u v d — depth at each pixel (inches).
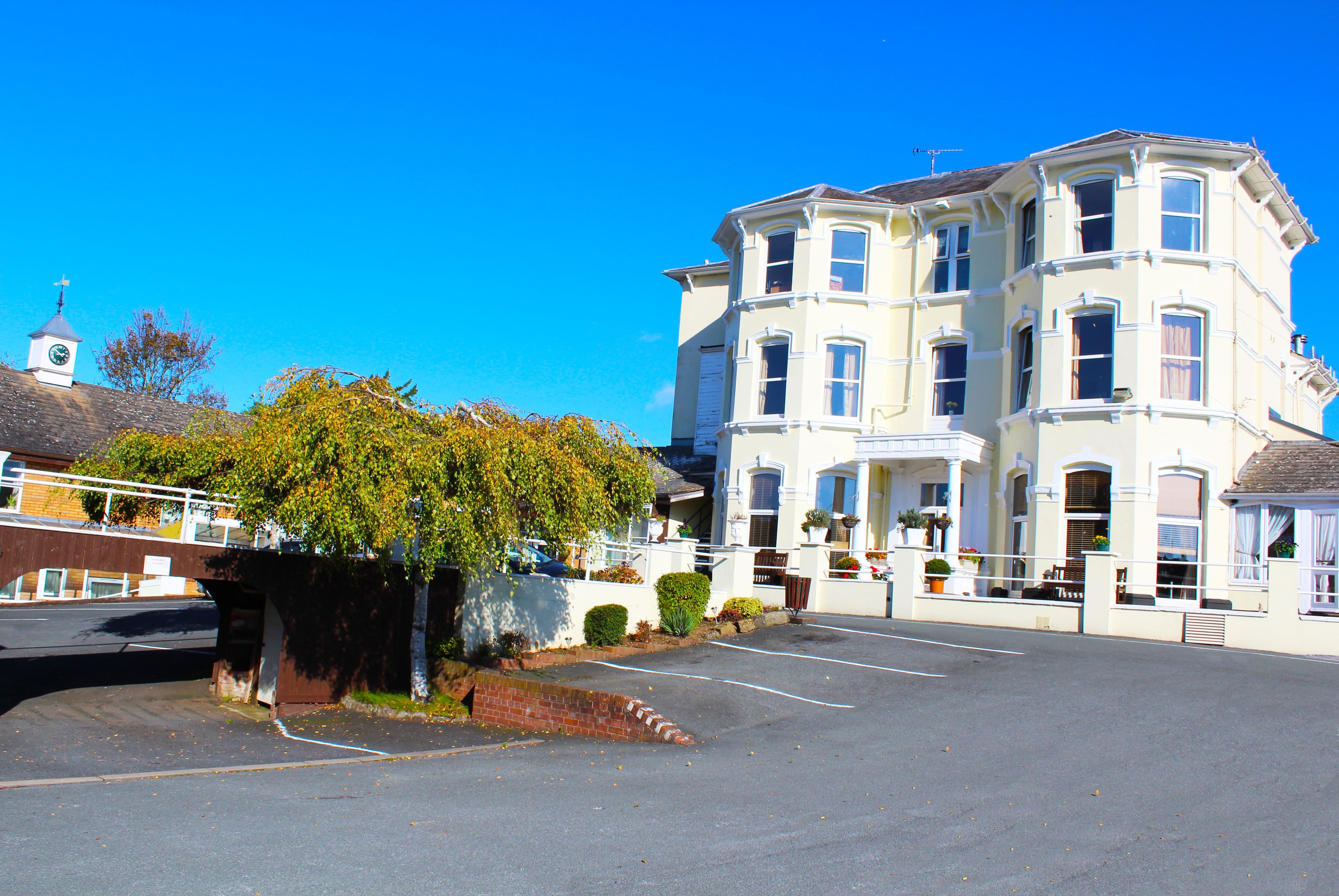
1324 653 722.2
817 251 1112.8
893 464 1071.6
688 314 1417.3
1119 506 885.8
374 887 277.9
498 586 719.7
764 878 290.4
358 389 567.8
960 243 1085.8
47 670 751.1
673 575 828.6
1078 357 935.7
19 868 285.6
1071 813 357.7
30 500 1121.4
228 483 568.7
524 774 435.2
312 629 649.6
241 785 412.5
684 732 515.5
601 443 652.1
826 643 746.8
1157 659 669.3
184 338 2139.5
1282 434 997.2
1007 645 725.3
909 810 364.2
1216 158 925.2
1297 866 303.0
